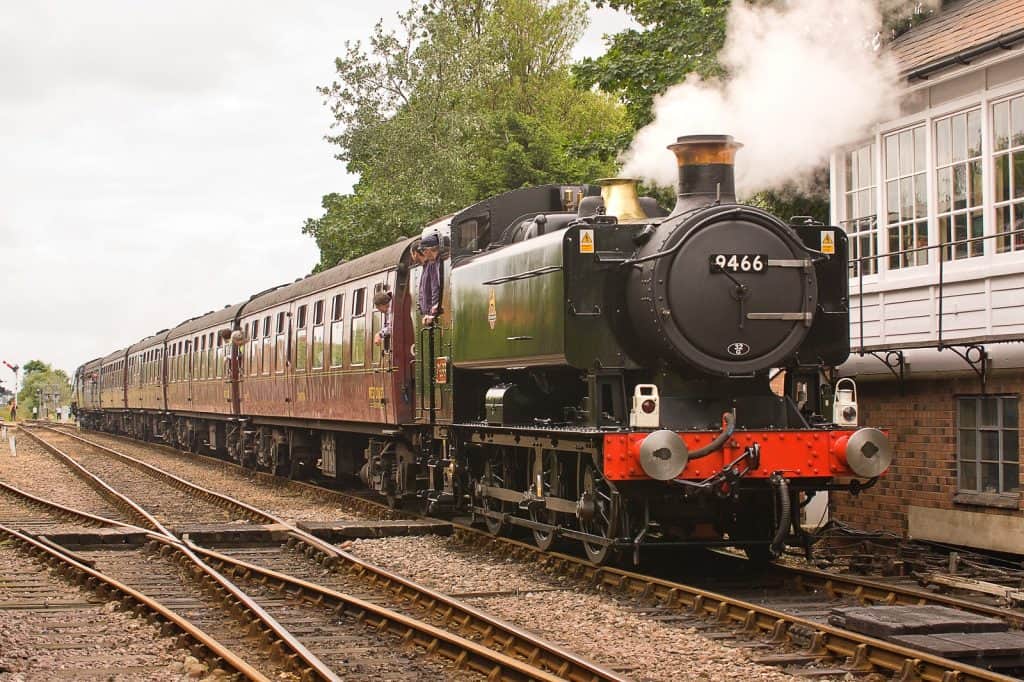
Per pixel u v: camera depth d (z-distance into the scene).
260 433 24.70
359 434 19.39
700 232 9.80
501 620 8.38
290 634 7.85
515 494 11.88
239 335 26.08
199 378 30.72
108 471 25.59
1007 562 11.13
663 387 10.16
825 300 10.54
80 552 13.05
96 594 10.09
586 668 6.79
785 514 9.47
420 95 32.91
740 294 9.84
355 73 33.25
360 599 9.65
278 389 22.69
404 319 15.66
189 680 7.01
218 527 13.97
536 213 13.27
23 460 30.42
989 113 11.52
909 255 12.65
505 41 42.75
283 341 22.42
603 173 26.20
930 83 12.15
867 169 13.42
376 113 32.91
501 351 11.55
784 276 9.97
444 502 13.98
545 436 10.94
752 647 7.59
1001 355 11.17
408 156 32.47
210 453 32.75
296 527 13.88
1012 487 11.19
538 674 6.57
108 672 7.15
